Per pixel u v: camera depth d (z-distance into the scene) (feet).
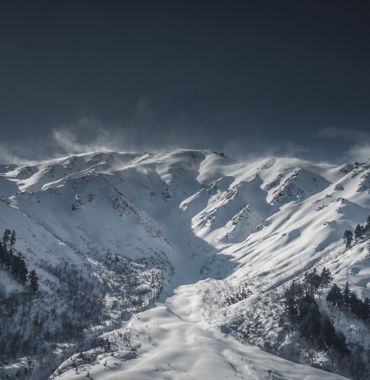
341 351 629.92
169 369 581.53
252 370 588.09
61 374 579.48
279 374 585.63
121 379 540.93
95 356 630.33
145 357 629.92
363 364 614.75
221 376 565.12
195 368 586.86
